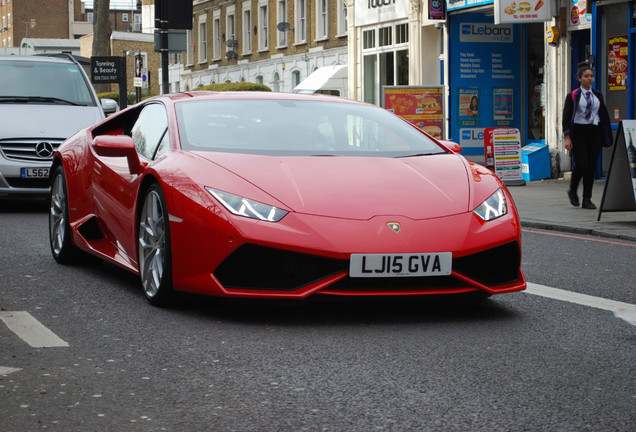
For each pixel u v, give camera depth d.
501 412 3.48
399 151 5.91
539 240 9.28
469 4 19.95
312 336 4.72
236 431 3.27
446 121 20.75
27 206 12.41
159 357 4.30
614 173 10.43
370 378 3.94
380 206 5.03
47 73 12.80
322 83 30.19
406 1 24.86
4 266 7.14
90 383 3.86
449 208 5.13
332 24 35.06
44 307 5.50
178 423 3.35
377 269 4.84
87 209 6.84
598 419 3.39
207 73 48.22
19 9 102.62
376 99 27.00
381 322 5.06
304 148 5.73
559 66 18.19
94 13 36.56
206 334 4.77
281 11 39.69
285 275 4.89
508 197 5.45
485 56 20.86
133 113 6.92
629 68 16.39
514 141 16.98
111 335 4.75
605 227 10.00
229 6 45.00
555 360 4.25
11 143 11.47
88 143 7.04
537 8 17.89
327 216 4.93
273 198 5.01
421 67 24.38
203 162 5.35
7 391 3.74
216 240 4.95
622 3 16.66
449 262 4.94
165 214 5.27
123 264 6.07
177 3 16.67
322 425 3.33
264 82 41.50
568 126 12.24
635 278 6.72
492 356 4.33
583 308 5.52
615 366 4.15
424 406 3.55
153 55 71.94
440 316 5.23
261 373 4.02
